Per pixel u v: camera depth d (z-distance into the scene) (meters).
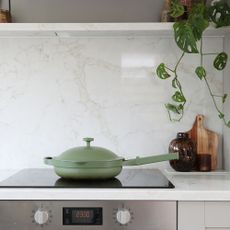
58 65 2.07
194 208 1.45
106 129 2.07
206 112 2.07
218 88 2.08
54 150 2.07
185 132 2.06
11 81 2.07
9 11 2.02
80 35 2.03
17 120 2.07
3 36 2.05
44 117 2.07
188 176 1.82
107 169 1.60
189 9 1.91
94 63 2.07
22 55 2.07
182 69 2.07
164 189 1.47
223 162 2.06
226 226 1.45
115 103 2.07
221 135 2.07
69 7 2.07
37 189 1.46
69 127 2.07
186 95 2.07
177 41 1.77
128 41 2.07
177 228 1.45
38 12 2.07
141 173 1.86
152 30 1.86
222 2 1.83
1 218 1.45
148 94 2.07
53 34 1.99
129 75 2.07
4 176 1.85
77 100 2.07
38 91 2.07
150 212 1.44
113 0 2.07
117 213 1.43
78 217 1.44
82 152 1.63
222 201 1.45
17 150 2.07
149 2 2.07
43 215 1.42
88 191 1.44
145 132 2.07
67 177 1.62
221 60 1.92
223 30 1.90
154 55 2.07
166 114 2.07
